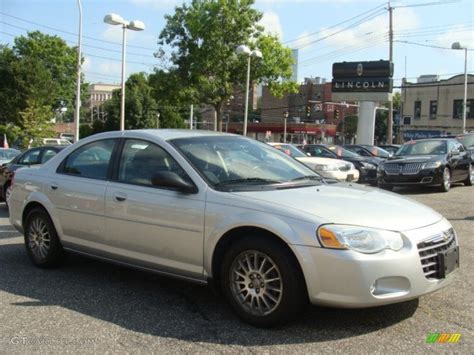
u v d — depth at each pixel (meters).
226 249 4.60
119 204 5.25
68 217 5.82
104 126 73.06
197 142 5.33
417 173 14.80
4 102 46.91
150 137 5.38
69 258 6.74
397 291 4.01
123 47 24.56
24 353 3.90
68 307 4.90
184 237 4.75
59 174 6.09
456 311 4.70
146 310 4.82
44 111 34.41
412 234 4.14
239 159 5.28
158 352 3.91
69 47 61.00
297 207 4.29
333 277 3.97
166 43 34.06
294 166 5.62
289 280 4.13
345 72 38.50
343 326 4.36
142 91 73.44
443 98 59.34
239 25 32.59
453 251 4.45
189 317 4.63
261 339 4.12
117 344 4.06
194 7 32.94
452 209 11.23
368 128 37.97
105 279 5.82
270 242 4.23
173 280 5.78
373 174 17.77
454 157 15.77
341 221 4.09
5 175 11.53
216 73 33.75
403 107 63.19
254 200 4.45
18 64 47.47
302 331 4.26
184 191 4.77
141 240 5.09
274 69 33.72
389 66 37.09
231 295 4.49
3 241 7.87
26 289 5.45
